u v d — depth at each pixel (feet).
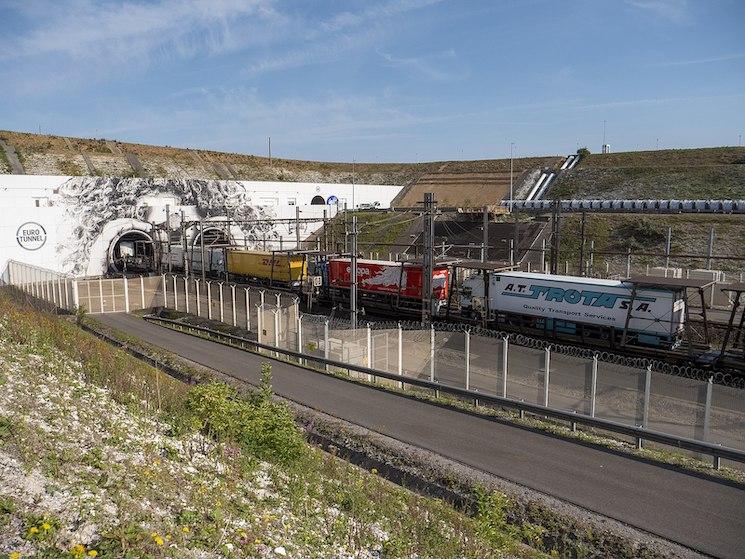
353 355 77.15
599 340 90.17
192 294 118.42
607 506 41.45
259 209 221.25
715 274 132.87
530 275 100.58
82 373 53.57
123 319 117.29
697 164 243.81
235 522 30.27
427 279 108.37
